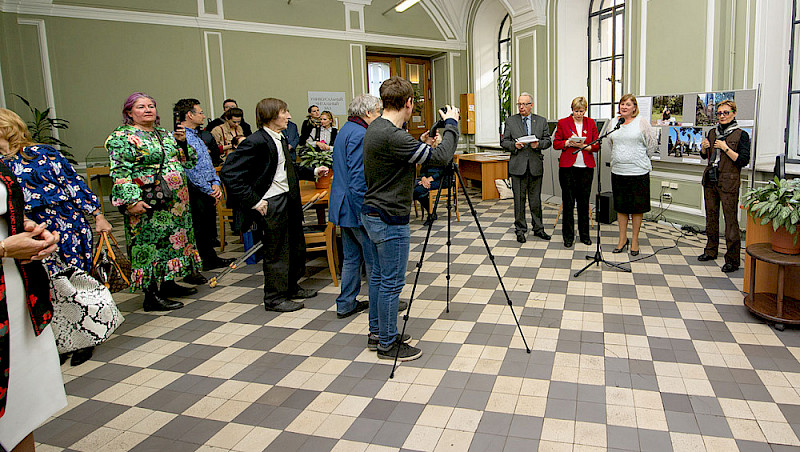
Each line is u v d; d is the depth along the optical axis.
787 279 3.06
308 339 2.96
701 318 3.01
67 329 2.49
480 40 9.67
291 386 2.43
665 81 5.44
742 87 4.58
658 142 5.36
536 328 2.97
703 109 4.75
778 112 4.54
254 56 8.07
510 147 4.86
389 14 9.19
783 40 4.45
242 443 2.00
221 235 5.19
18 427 1.45
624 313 3.14
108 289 2.88
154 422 2.18
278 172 3.24
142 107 3.12
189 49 7.56
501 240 5.10
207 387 2.46
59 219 2.65
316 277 4.15
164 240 3.35
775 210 2.79
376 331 2.79
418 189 5.35
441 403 2.23
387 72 9.95
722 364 2.46
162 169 3.27
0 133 2.38
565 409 2.14
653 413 2.09
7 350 1.36
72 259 2.71
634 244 4.36
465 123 9.80
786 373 2.36
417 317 3.20
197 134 4.44
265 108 3.13
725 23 4.71
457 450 1.90
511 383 2.37
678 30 5.21
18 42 6.51
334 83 8.86
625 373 2.42
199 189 4.06
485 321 3.10
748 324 2.90
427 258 4.53
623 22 6.57
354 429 2.06
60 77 6.79
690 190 5.18
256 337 3.02
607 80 6.99
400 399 2.28
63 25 6.71
